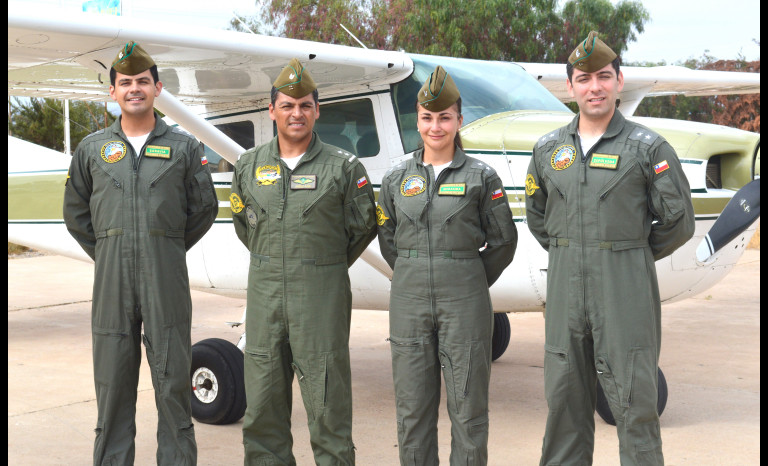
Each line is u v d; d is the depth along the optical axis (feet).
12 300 29.48
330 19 59.77
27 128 53.52
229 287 16.03
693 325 22.80
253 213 9.53
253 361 9.59
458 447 9.21
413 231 9.23
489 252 9.55
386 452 11.91
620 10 59.11
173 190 9.55
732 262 12.86
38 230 19.93
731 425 12.96
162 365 9.48
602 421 13.20
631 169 8.43
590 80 8.56
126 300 9.45
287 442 9.80
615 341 8.47
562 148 8.84
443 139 9.21
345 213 9.58
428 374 9.28
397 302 9.36
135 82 9.45
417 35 55.11
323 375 9.33
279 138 9.64
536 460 11.39
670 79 20.39
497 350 18.29
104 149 9.52
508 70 14.98
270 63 13.37
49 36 11.65
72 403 15.07
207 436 12.97
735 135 12.31
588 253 8.58
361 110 14.55
